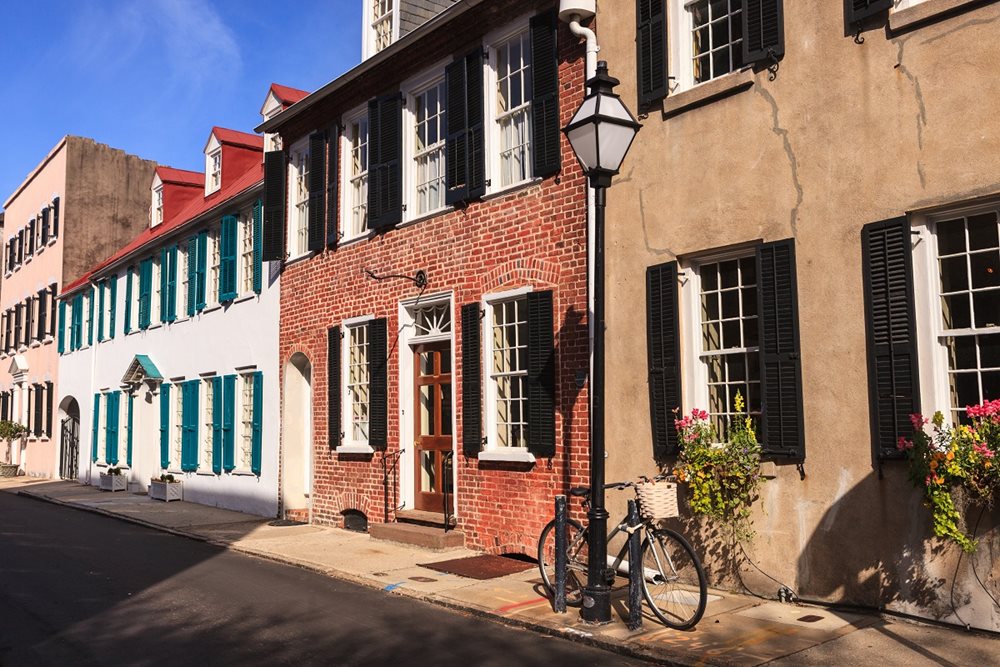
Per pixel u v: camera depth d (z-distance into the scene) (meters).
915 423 6.57
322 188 14.44
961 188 6.55
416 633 7.04
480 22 11.26
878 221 7.02
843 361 7.20
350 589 8.92
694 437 8.06
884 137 7.05
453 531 11.02
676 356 8.42
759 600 7.62
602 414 7.20
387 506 12.41
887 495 6.86
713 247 8.23
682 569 7.16
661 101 8.85
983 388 6.58
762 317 7.75
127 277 23.52
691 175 8.51
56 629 7.25
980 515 6.30
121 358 23.59
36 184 33.22
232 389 17.12
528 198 10.34
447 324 11.77
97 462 24.92
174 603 8.27
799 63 7.67
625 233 9.12
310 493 14.43
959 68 6.62
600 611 7.05
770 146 7.86
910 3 7.04
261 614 7.77
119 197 31.00
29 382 31.89
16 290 34.38
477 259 11.05
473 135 11.18
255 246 16.59
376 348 12.74
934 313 6.75
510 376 10.62
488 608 7.72
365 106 13.61
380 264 12.91
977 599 6.32
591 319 9.36
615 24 9.45
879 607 6.88
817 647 6.21
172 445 20.00
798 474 7.46
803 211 7.56
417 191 12.59
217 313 18.16
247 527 14.24
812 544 7.34
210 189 21.42
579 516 9.33
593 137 7.13
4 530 14.47
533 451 9.94
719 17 8.59
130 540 13.13
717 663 5.95
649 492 7.14
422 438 12.11
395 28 13.46
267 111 17.91
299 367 15.48
